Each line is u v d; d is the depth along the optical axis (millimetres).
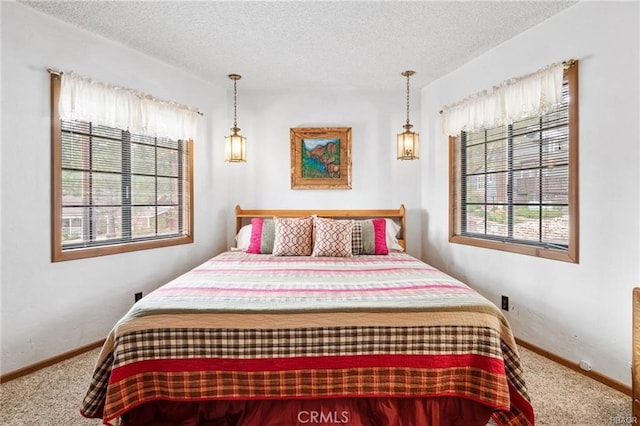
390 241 3363
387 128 3729
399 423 1550
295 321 1550
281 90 3701
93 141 2598
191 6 2156
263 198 3729
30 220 2184
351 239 3104
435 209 3541
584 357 2094
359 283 2020
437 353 1546
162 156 3139
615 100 1911
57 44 2301
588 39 2043
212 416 1553
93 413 1483
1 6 2043
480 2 2111
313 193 3740
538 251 2387
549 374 2096
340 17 2273
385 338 1547
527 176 2557
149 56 2887
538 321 2404
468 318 1576
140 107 2752
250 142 3713
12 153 2100
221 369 1518
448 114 3176
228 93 3689
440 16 2264
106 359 1524
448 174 3336
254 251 3209
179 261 3215
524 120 2564
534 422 1591
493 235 2895
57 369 2199
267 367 1521
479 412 1539
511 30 2451
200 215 3424
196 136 3373
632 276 1854
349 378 1534
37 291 2221
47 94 2256
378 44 2660
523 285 2527
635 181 1831
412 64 3053
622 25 1869
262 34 2508
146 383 1498
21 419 1656
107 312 2631
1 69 2047
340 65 3064
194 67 3125
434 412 1555
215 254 3586
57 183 2314
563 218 2279
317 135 3693
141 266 2887
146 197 3008
